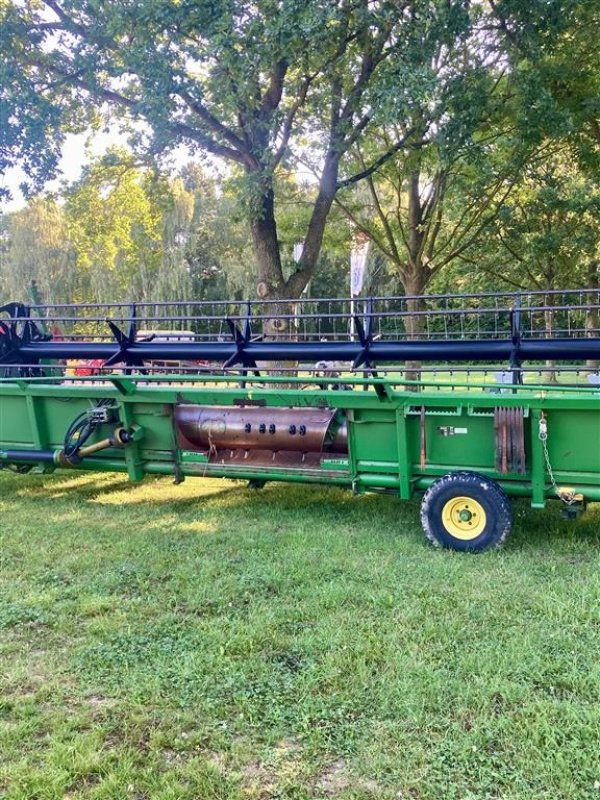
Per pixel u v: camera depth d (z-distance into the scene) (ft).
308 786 8.57
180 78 32.14
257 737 9.57
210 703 10.37
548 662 11.32
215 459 21.85
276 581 15.24
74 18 35.14
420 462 18.84
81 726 9.93
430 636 12.35
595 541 17.88
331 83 37.04
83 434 22.48
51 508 22.66
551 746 9.16
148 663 11.71
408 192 54.54
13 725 9.99
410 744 9.30
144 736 9.68
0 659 12.05
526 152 41.47
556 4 33.68
